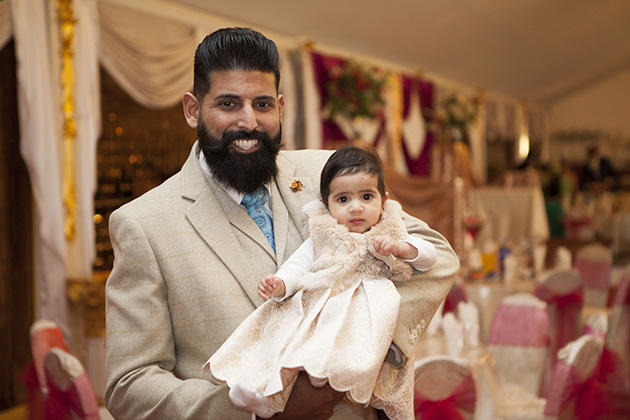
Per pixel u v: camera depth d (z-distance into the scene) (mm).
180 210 1519
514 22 9492
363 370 1264
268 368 1297
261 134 1460
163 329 1436
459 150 7680
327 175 1503
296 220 1590
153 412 1335
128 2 5500
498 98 12680
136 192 6973
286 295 1395
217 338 1425
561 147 14648
